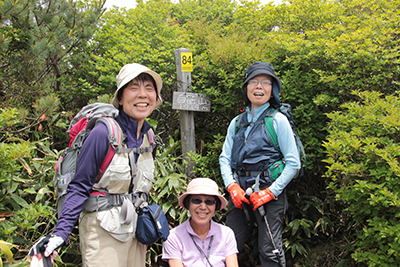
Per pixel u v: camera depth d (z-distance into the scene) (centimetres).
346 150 213
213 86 325
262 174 225
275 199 222
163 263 279
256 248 283
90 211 147
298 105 306
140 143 171
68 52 332
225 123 358
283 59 325
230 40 322
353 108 232
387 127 202
